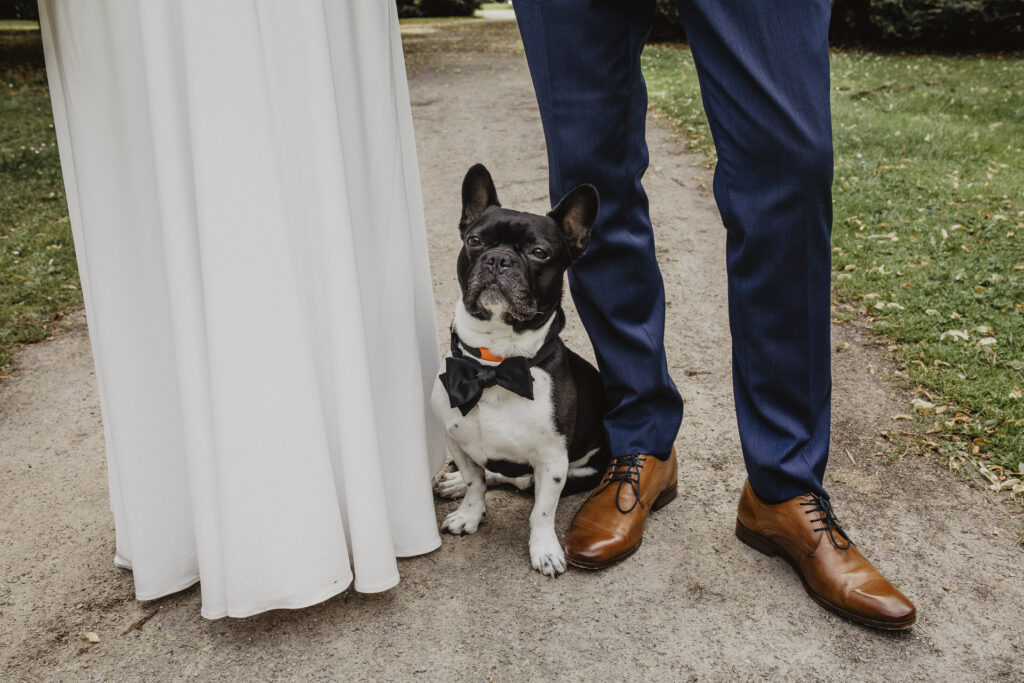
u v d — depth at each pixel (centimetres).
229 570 199
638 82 223
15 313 457
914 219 561
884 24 1457
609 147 223
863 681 190
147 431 203
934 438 305
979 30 1425
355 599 220
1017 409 318
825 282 201
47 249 562
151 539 211
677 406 251
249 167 177
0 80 1337
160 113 172
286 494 197
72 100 180
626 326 239
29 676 195
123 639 206
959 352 369
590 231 223
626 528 233
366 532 206
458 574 230
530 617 212
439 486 274
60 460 302
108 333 193
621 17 210
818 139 183
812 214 191
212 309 181
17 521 260
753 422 221
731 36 185
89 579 230
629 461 244
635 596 219
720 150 199
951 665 195
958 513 259
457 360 218
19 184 734
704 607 215
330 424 207
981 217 555
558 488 231
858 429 315
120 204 188
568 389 229
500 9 3875
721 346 391
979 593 221
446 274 486
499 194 640
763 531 230
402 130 226
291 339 189
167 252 180
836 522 220
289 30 178
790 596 218
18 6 2541
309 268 192
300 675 193
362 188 206
